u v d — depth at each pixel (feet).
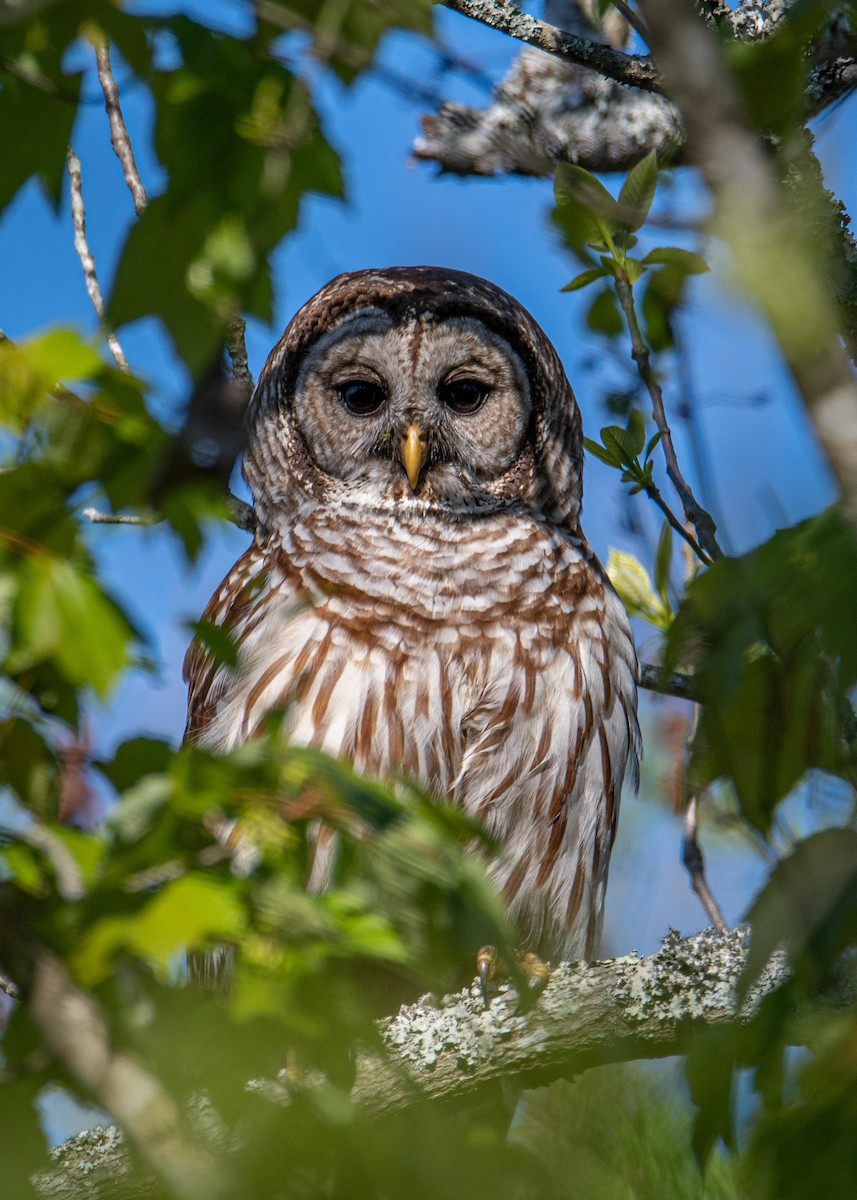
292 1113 15.21
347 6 16.03
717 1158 16.22
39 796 15.06
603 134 34.71
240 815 14.38
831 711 16.79
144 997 14.57
